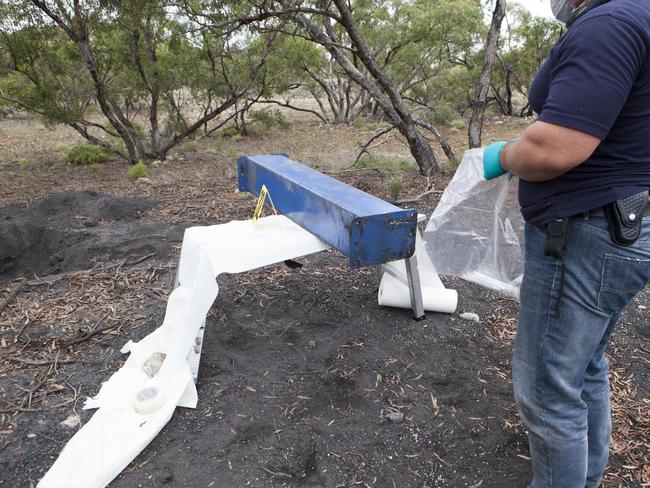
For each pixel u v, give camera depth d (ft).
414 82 64.13
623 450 7.06
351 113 65.67
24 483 6.50
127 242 15.14
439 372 8.75
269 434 7.32
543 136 4.15
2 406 7.85
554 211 4.54
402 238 7.92
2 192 26.21
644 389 8.36
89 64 31.89
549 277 4.75
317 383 8.42
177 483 6.50
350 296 11.36
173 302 8.73
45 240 16.76
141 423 7.27
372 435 7.33
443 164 28.86
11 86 33.78
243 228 9.09
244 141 48.32
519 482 6.56
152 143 38.32
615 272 4.47
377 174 27.22
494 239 7.36
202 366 8.83
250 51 42.39
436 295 10.48
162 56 37.76
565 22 5.08
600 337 4.83
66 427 7.43
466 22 40.96
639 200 4.29
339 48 26.11
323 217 8.43
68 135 52.42
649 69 4.05
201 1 26.78
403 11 49.88
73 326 10.20
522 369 5.20
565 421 5.04
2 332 10.02
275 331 9.96
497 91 65.92
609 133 4.24
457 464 6.88
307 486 6.49
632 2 4.09
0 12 30.40
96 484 6.36
